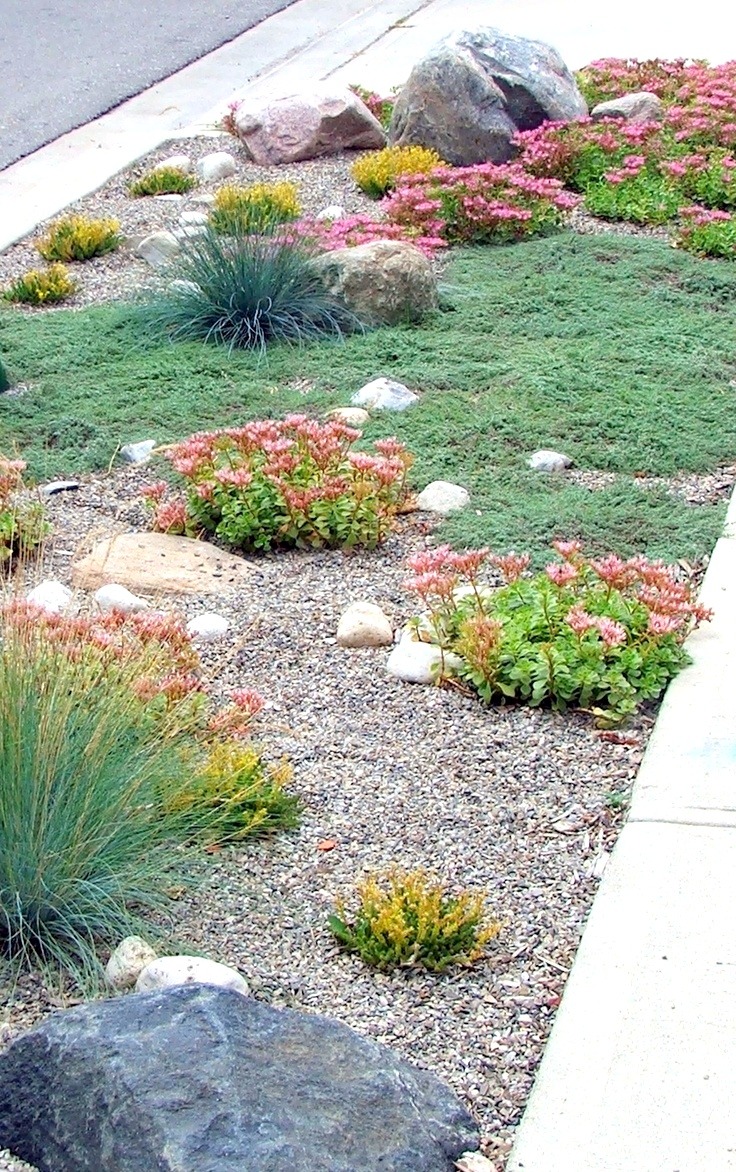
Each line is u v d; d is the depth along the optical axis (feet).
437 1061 10.94
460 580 18.63
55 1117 9.59
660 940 12.03
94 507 21.36
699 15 59.41
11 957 11.95
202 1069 9.50
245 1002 10.28
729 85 42.52
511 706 16.01
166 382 25.81
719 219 32.65
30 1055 9.93
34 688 12.35
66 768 12.22
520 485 21.68
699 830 13.44
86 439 23.65
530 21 59.67
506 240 33.19
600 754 15.05
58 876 12.01
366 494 19.76
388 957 11.91
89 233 33.42
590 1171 9.78
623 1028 11.10
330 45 56.80
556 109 38.78
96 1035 9.84
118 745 12.92
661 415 23.81
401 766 14.87
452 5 63.93
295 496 19.65
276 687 16.42
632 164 35.55
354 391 25.21
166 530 20.20
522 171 35.53
